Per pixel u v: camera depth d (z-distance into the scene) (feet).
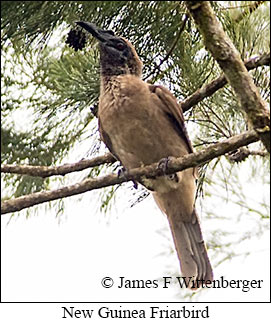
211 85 28.55
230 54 22.09
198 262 30.42
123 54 30.58
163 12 25.82
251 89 22.27
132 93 29.76
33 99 35.12
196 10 21.88
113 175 26.08
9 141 34.24
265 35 30.04
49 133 34.14
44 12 24.91
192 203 30.45
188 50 28.94
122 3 25.44
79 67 31.60
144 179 29.55
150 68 30.53
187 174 29.96
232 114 30.68
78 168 28.86
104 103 30.12
